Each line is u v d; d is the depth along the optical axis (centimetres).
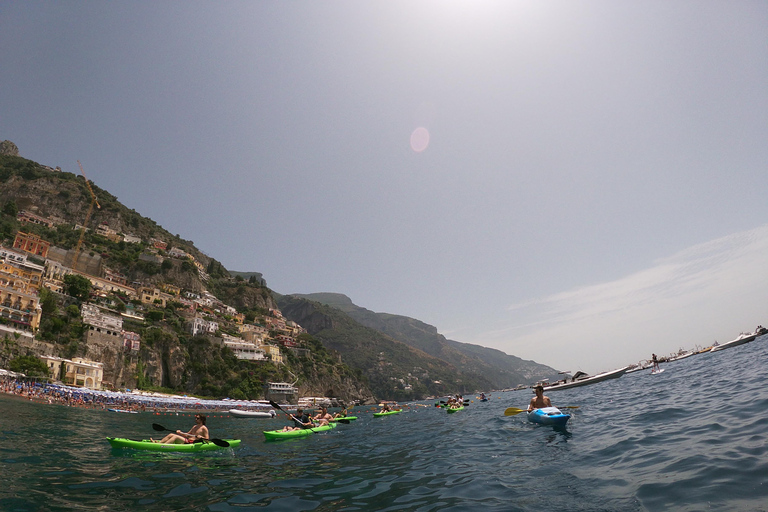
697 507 576
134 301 11900
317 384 15562
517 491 782
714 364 3891
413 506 738
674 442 1016
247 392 10831
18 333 6462
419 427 2311
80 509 721
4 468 1007
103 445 1484
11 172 16450
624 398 2342
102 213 17675
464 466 1070
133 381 8581
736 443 898
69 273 11125
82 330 7962
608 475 816
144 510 731
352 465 1198
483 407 3750
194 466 1161
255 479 1001
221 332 13312
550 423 1625
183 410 6091
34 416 2684
